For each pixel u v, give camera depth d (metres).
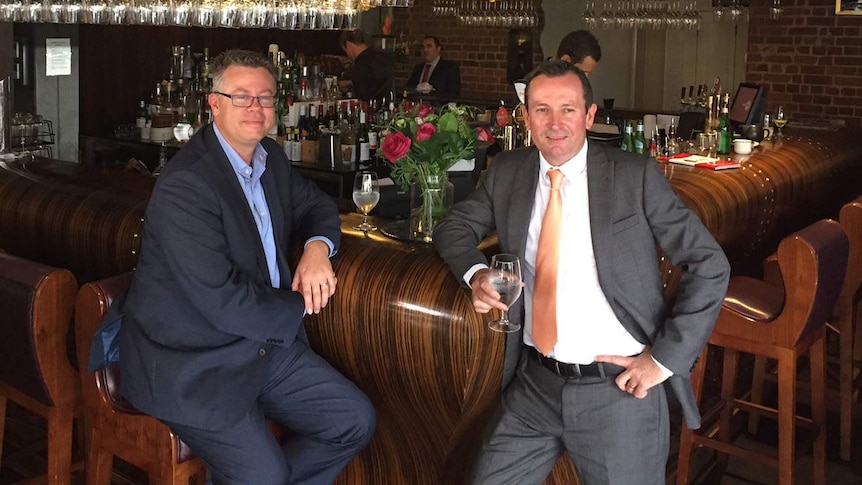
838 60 7.42
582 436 2.32
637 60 9.88
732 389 3.47
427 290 2.47
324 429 2.60
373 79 7.34
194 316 2.41
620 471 2.29
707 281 2.17
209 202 2.39
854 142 5.61
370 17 9.67
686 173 3.99
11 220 3.49
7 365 2.67
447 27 9.34
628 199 2.24
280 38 8.47
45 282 2.55
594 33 9.59
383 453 2.88
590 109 2.31
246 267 2.46
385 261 2.59
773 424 4.03
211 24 4.24
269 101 2.50
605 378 2.29
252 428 2.43
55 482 2.70
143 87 7.39
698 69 9.59
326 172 5.28
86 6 3.74
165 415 2.37
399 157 2.62
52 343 2.60
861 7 7.23
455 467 2.76
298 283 2.57
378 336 2.56
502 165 2.47
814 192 4.88
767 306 3.11
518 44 8.92
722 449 3.17
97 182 3.42
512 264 2.20
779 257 2.97
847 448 3.72
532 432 2.40
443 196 2.72
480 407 2.58
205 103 6.00
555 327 2.29
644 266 2.25
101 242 3.18
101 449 2.62
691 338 2.15
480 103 7.47
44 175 3.55
